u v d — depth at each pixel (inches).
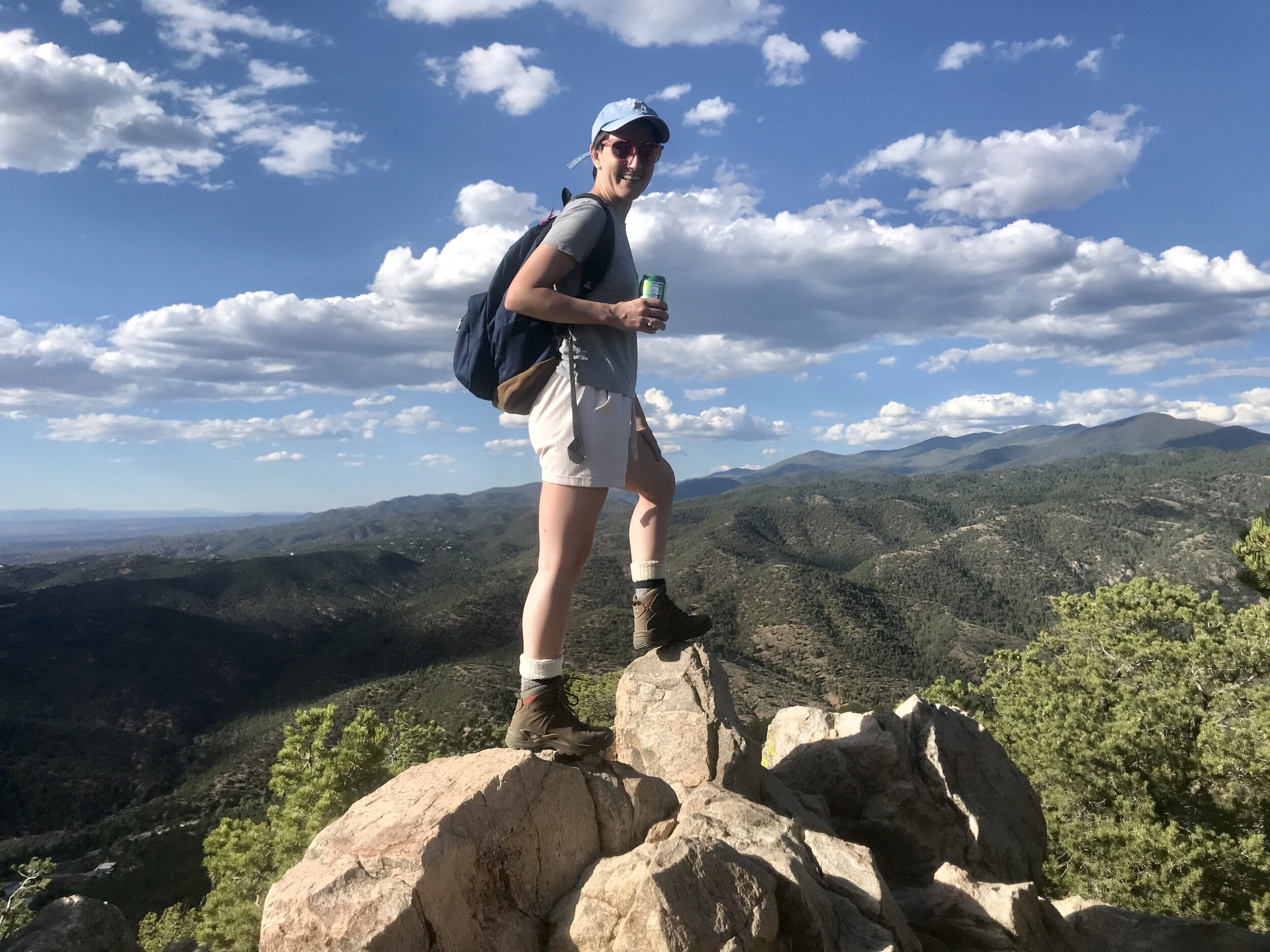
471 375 113.8
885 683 5684.1
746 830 118.8
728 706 158.9
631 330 106.7
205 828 3560.5
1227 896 497.4
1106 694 694.5
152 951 1138.7
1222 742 569.0
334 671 7490.2
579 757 119.1
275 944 85.7
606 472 109.0
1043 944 142.9
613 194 116.1
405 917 82.7
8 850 3506.4
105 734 5590.6
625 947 88.7
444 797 100.2
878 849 193.2
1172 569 7731.3
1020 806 220.5
